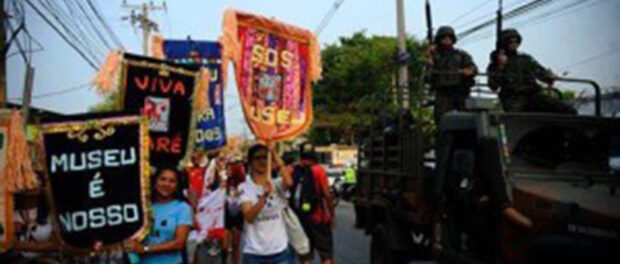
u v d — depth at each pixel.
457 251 6.40
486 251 5.81
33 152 5.10
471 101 5.95
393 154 8.40
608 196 4.92
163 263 4.89
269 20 6.14
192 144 6.14
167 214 4.96
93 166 4.86
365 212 9.81
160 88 6.03
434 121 7.82
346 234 14.38
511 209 5.25
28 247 4.82
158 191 4.99
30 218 5.13
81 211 4.82
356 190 10.07
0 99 8.99
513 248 5.27
